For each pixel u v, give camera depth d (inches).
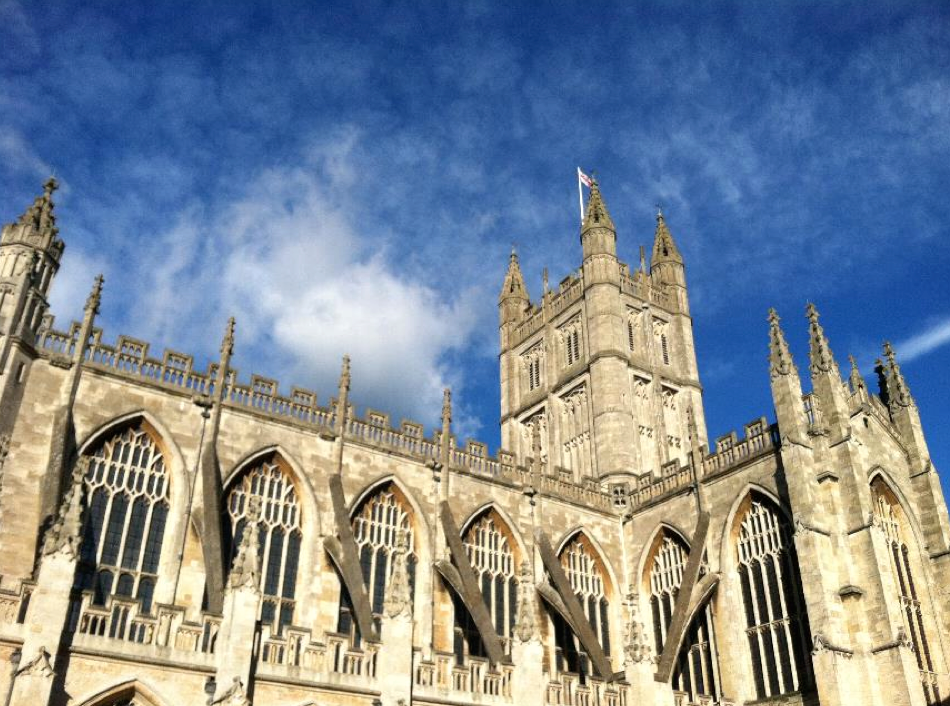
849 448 2728.8
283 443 2736.2
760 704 2694.4
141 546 2410.2
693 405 4372.5
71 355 2487.7
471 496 3080.7
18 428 2319.1
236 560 2065.7
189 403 2620.6
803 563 2598.4
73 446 2379.4
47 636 1758.1
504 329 4916.3
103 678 1843.0
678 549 3201.3
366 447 2903.5
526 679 2353.6
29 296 2429.9
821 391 2874.0
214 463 2551.7
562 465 4212.6
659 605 3206.2
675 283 4692.4
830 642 2452.0
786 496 2810.0
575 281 4564.5
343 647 2188.7
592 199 4685.0
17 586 2086.6
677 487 3243.1
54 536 1843.0
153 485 2496.3
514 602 3058.6
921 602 2861.7
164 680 1913.1
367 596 2410.2
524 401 4618.6
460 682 2331.4
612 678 2564.0
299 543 2672.2
